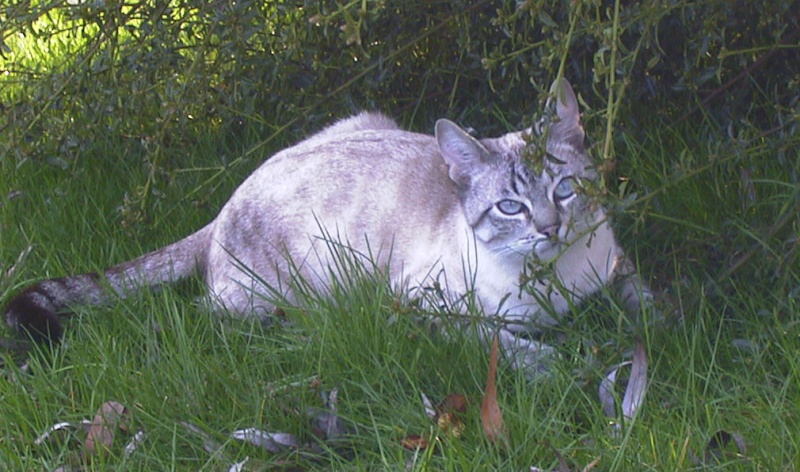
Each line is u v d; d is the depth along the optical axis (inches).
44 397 77.9
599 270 81.0
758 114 88.8
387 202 83.4
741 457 73.7
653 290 82.3
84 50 94.3
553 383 77.1
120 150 92.4
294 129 91.7
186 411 76.9
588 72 89.0
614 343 77.9
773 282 80.7
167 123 86.7
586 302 81.1
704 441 74.3
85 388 78.4
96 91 88.0
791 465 73.1
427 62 91.7
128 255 86.7
